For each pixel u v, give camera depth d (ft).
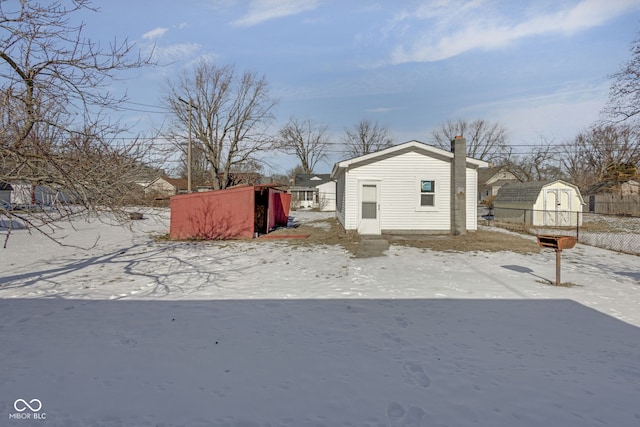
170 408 9.76
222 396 10.37
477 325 16.20
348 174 46.73
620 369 12.16
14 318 17.22
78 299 20.44
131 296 21.04
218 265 29.96
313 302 19.58
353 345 13.99
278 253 35.17
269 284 23.57
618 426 9.15
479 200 168.04
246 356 13.03
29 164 17.07
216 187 106.73
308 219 82.99
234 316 17.42
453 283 23.63
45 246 40.60
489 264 29.84
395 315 17.48
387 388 10.84
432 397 10.37
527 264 30.01
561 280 24.64
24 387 10.84
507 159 168.76
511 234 48.26
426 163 46.73
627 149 110.22
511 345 14.06
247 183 108.27
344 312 17.93
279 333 15.24
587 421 9.34
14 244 41.60
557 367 12.28
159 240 45.62
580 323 16.49
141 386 10.91
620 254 35.78
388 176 46.70
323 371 11.89
